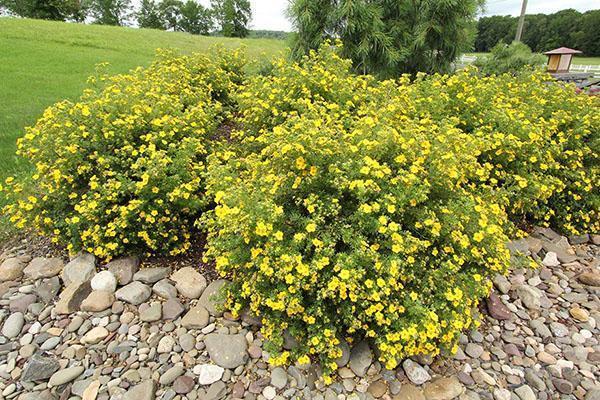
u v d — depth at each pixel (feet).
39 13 104.58
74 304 8.58
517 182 10.84
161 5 165.58
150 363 7.46
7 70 28.43
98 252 9.12
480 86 12.75
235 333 8.04
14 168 13.65
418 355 7.60
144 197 9.34
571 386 7.27
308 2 18.79
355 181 7.00
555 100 13.16
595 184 12.17
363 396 6.95
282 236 6.95
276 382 7.07
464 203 8.21
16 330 8.02
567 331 8.63
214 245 8.18
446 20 18.65
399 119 10.98
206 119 13.03
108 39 48.01
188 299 8.97
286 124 9.42
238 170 11.02
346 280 6.59
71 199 9.78
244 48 22.59
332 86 13.08
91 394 6.81
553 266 10.88
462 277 7.68
